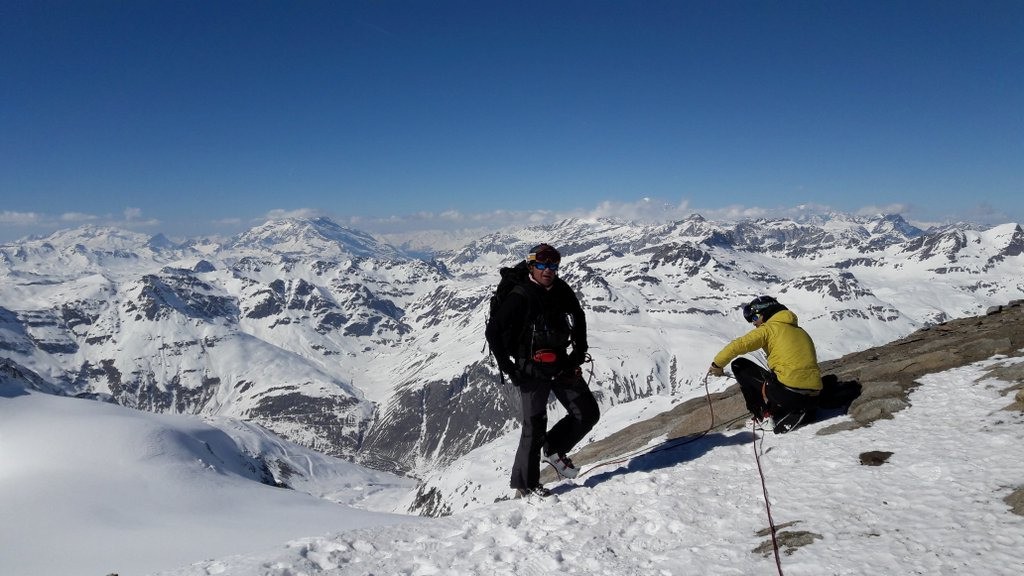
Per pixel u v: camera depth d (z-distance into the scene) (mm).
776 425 8227
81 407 151750
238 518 56406
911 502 5480
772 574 4699
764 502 6164
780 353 8125
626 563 5344
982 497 5266
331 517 45281
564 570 5371
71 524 70188
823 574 4520
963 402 7766
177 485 97750
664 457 8234
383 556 6051
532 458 7148
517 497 7648
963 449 6371
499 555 5859
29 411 140125
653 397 47438
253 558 5797
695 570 5000
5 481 98625
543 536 6203
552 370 6934
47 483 95562
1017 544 4410
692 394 24312
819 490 6168
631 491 7098
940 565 4348
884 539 4898
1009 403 7250
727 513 6098
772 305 8555
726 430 9047
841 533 5145
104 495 88750
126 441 121312
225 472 124125
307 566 5680
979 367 8875
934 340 12320
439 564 5777
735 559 5062
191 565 5848
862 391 8781
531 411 7137
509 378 7172
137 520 70562
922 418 7547
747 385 8656
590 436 44062
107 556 49250
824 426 8023
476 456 123125
